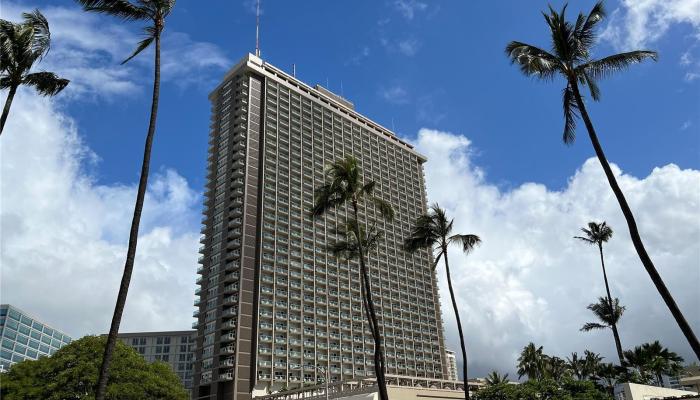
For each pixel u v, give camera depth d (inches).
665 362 2618.1
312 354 4360.2
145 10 920.3
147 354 7529.5
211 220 4815.5
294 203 4958.2
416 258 5846.5
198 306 4510.3
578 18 1080.8
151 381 1723.7
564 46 1063.0
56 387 1587.1
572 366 3737.7
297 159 5241.1
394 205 5959.6
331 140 5679.1
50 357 1707.7
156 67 900.0
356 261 5167.3
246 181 4722.0
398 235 5787.4
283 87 5511.8
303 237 4837.6
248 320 4151.1
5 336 5733.3
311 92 5851.4
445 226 1676.9
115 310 725.3
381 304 5177.2
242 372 3944.4
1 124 967.6
